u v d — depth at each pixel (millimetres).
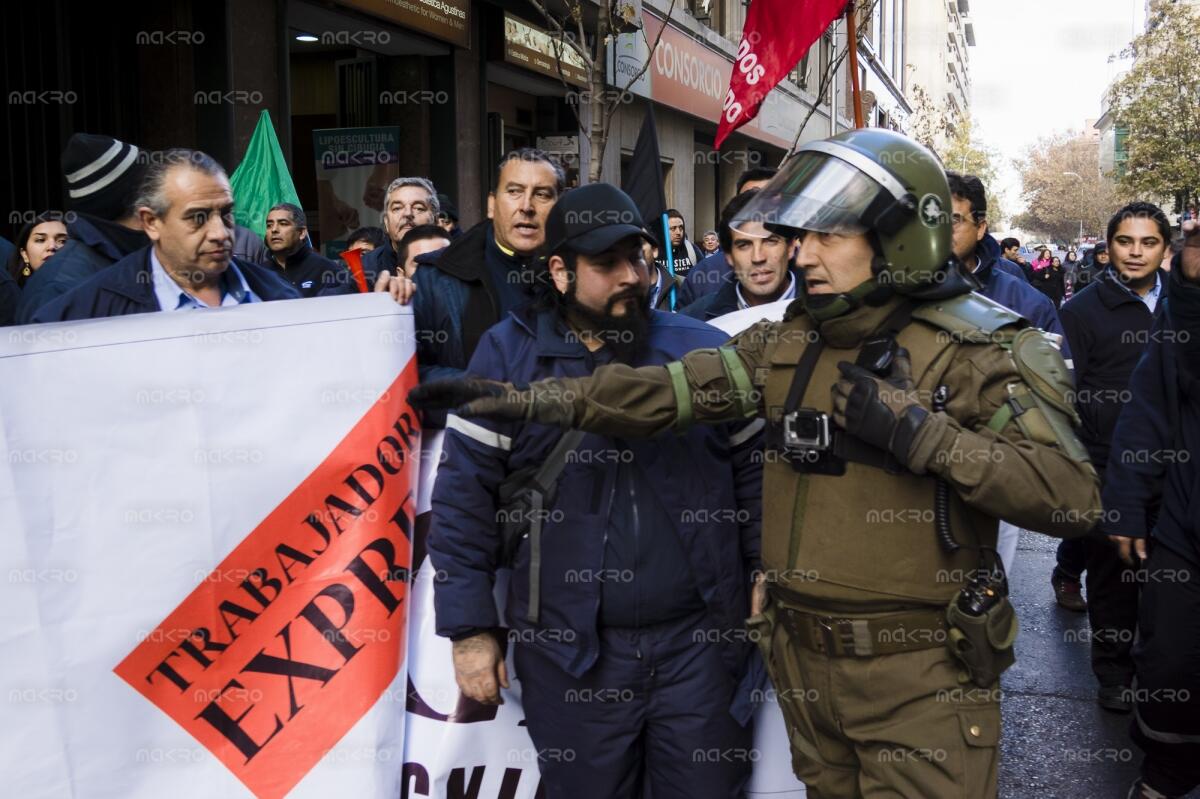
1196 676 2926
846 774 2230
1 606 2197
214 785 2275
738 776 2387
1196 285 2945
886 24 44250
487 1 11656
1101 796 3518
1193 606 2912
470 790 2488
